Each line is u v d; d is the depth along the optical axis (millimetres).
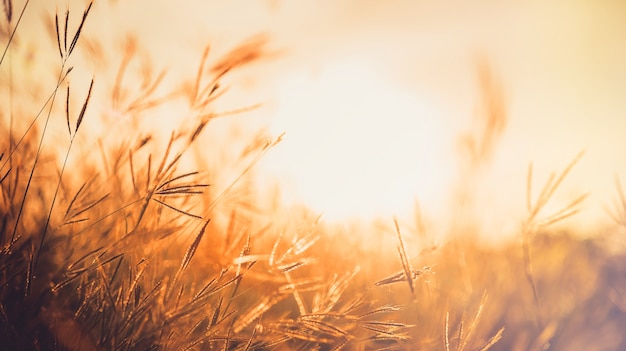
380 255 1215
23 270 952
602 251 1721
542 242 1547
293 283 996
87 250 996
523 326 1349
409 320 1146
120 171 1058
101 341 911
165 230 966
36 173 1080
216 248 1037
